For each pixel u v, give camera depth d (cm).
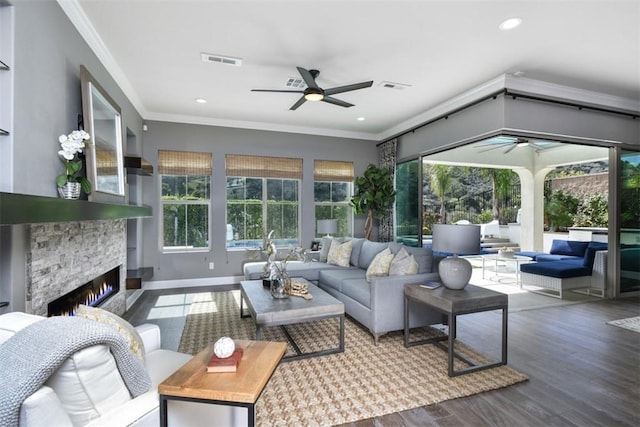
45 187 217
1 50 181
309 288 355
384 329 312
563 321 379
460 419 198
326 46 324
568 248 631
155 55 341
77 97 270
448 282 283
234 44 320
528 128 408
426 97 463
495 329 352
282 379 245
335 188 672
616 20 275
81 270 273
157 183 547
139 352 159
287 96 460
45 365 101
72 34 261
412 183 587
